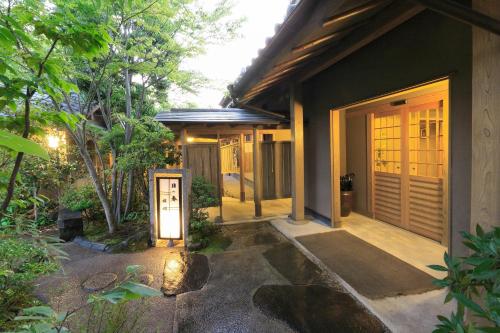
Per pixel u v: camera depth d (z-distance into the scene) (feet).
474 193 5.89
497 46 5.36
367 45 12.47
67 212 17.24
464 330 3.73
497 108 5.41
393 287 9.59
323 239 14.58
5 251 6.36
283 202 25.72
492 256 3.71
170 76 16.52
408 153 15.14
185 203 14.70
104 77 15.53
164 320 8.26
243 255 13.23
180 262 12.59
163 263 12.53
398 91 10.72
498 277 3.39
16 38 3.25
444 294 9.05
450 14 4.91
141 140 16.48
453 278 4.45
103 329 6.95
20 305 7.95
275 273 11.23
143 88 18.16
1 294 7.31
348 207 18.53
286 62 11.12
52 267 7.85
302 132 17.65
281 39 9.05
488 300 3.36
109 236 16.02
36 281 10.77
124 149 15.96
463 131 8.29
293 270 11.44
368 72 12.50
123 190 19.42
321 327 7.80
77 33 3.59
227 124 18.61
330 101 16.06
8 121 3.56
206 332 7.72
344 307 8.73
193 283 10.52
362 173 18.88
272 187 21.09
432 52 9.12
